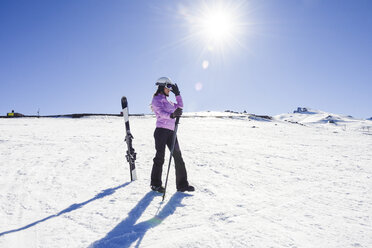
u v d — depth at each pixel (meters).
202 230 2.06
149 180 3.71
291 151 7.88
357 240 1.90
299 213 2.48
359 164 5.62
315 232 2.04
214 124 23.34
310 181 3.88
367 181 3.93
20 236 1.92
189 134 13.54
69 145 7.67
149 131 14.11
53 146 7.35
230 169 4.66
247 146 8.84
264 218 2.33
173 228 2.10
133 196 2.95
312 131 22.62
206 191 3.20
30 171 4.14
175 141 3.18
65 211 2.45
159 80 3.22
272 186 3.53
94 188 3.26
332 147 9.64
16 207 2.53
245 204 2.72
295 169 4.85
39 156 5.62
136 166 4.76
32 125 17.20
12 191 3.05
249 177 4.06
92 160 5.30
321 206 2.70
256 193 3.16
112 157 5.74
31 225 2.12
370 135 21.50
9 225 2.11
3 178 3.66
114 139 9.74
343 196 3.10
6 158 5.30
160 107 3.13
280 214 2.44
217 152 6.93
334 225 2.19
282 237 1.94
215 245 1.81
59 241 1.85
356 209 2.62
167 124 3.21
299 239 1.91
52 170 4.25
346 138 15.85
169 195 3.02
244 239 1.90
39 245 1.79
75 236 1.93
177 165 3.19
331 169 4.93
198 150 7.25
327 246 1.80
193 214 2.41
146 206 2.62
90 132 12.86
